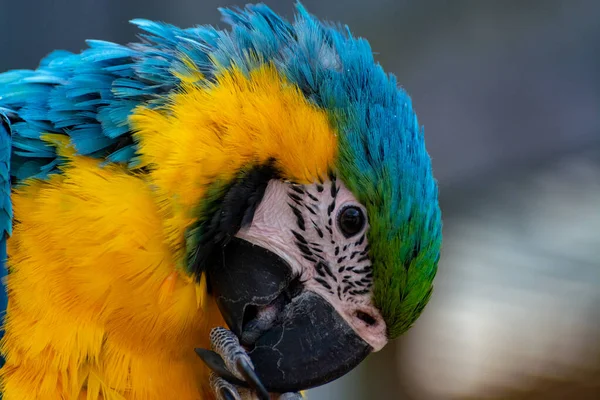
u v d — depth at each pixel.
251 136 4.42
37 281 4.21
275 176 4.56
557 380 11.02
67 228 4.20
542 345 11.19
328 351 4.66
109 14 10.48
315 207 4.59
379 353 11.26
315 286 4.69
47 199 4.24
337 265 4.64
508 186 12.37
